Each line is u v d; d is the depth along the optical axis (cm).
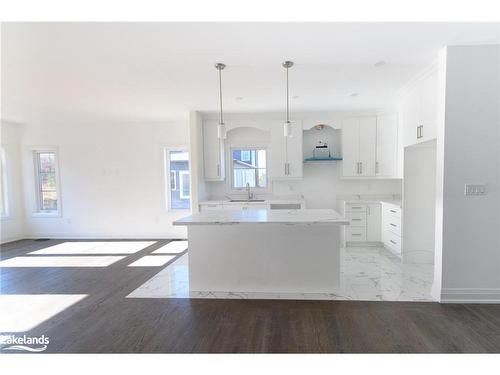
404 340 220
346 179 534
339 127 513
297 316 261
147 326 247
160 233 593
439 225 280
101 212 597
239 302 292
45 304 292
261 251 314
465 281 276
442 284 279
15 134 588
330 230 307
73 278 365
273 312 269
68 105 452
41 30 224
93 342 224
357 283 337
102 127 587
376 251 471
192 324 249
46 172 610
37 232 604
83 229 600
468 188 269
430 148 398
